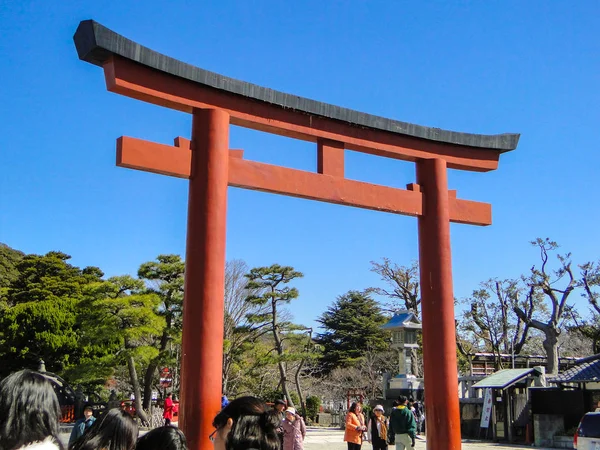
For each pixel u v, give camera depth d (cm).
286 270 3794
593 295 3947
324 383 5072
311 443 2644
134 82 1020
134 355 2905
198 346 993
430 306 1271
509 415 2778
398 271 4684
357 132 1270
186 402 981
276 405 1162
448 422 1214
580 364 2733
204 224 1038
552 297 3981
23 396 301
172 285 3155
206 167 1061
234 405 379
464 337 4712
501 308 4403
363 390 4816
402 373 3144
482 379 3088
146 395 3200
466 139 1382
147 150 1021
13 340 3909
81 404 2980
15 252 6266
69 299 4162
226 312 3878
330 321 5962
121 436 401
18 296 5094
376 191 1263
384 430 1463
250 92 1130
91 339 3238
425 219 1320
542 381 2812
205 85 1089
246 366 3966
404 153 1320
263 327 4019
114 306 2947
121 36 995
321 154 1230
